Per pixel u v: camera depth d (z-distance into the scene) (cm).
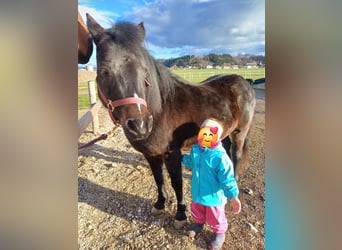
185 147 155
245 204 155
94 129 209
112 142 215
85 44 148
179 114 148
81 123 192
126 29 127
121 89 125
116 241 149
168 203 171
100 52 125
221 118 156
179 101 148
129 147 214
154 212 162
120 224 158
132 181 184
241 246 139
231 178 129
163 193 162
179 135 150
